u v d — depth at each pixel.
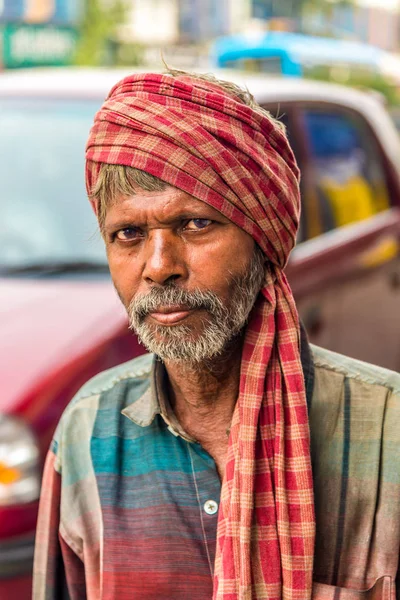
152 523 1.41
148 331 1.30
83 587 1.54
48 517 1.58
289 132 3.83
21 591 2.42
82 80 3.89
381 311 4.27
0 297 2.95
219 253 1.26
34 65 18.42
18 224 3.30
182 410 1.45
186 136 1.24
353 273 4.00
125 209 1.26
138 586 1.40
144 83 1.29
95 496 1.47
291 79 4.30
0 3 17.59
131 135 1.26
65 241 3.24
